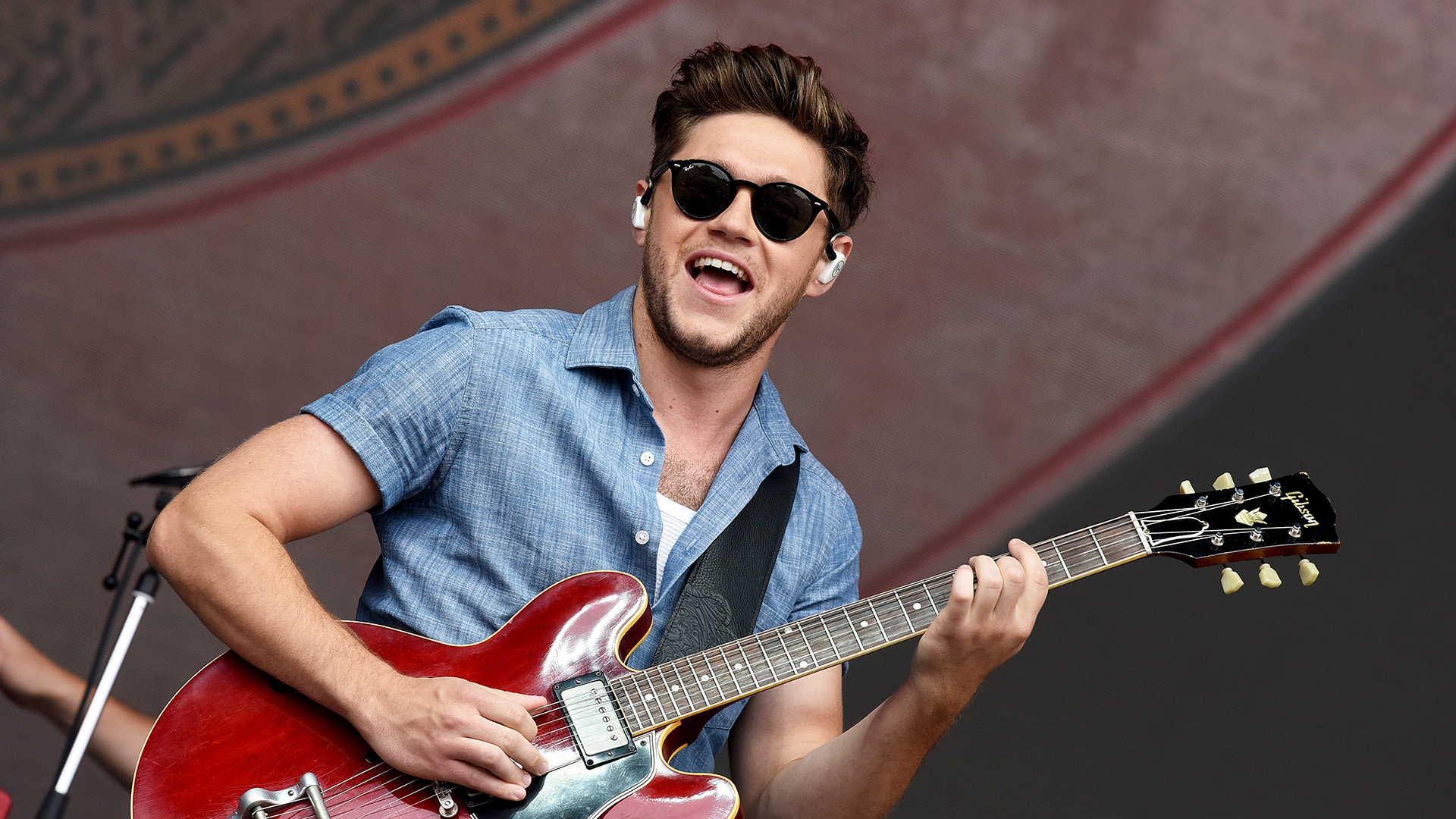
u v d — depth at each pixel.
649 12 15.63
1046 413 15.33
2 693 10.68
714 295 6.50
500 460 6.26
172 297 15.57
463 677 5.74
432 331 6.43
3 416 15.33
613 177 15.77
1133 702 14.17
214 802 5.27
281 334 15.67
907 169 15.47
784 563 6.89
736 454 6.88
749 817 6.80
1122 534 6.30
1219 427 14.95
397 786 5.42
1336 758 13.88
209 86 15.56
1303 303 14.95
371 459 5.94
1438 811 13.69
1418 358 14.62
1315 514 6.28
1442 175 14.78
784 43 15.55
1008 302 15.41
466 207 15.76
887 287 15.52
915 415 15.45
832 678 7.12
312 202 15.66
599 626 5.99
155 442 15.52
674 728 5.99
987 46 15.38
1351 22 14.94
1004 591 5.83
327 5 15.60
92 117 15.46
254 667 5.61
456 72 15.69
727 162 6.57
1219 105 15.12
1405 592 14.14
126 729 10.83
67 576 15.20
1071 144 15.33
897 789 6.30
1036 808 14.02
